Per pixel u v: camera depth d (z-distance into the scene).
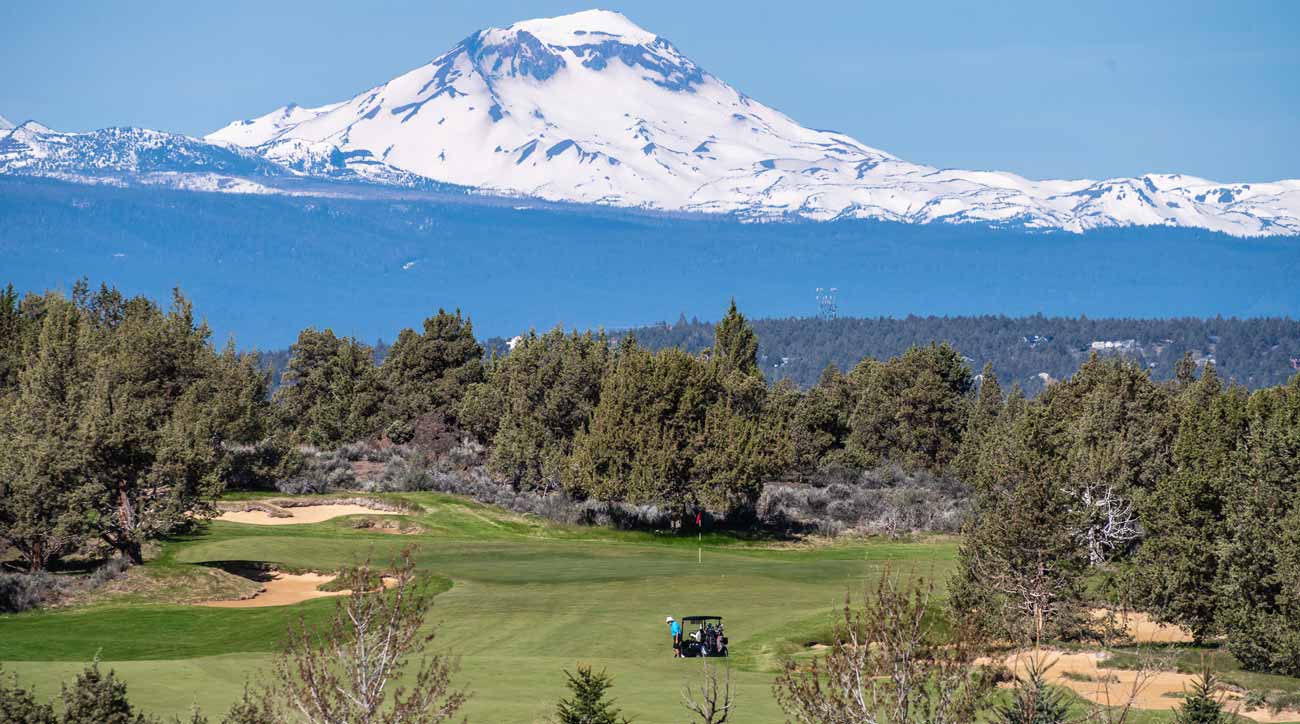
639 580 122.81
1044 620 91.06
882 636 44.41
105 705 56.47
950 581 95.69
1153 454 155.75
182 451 120.88
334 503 176.62
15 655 86.00
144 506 120.06
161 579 112.56
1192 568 96.44
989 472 105.00
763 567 137.25
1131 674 78.38
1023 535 92.06
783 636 94.25
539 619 102.75
